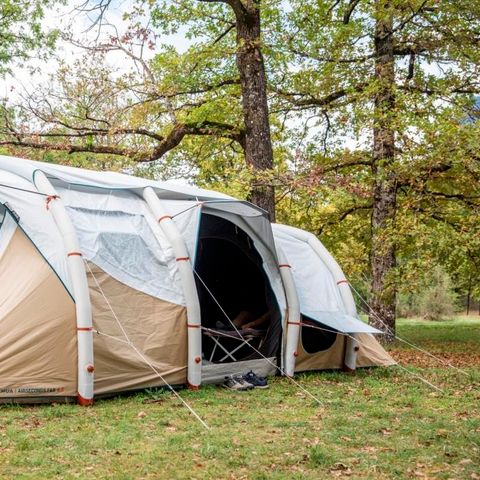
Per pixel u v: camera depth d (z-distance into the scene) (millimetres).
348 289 11781
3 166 8875
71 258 8023
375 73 17328
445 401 8586
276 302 10664
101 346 8117
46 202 8414
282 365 10570
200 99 18641
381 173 15344
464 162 14203
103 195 9375
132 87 18250
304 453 5809
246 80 16578
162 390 8641
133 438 6223
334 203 16531
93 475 5082
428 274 14891
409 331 23750
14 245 8133
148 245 9172
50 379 7695
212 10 18750
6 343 7598
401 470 5352
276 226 12453
